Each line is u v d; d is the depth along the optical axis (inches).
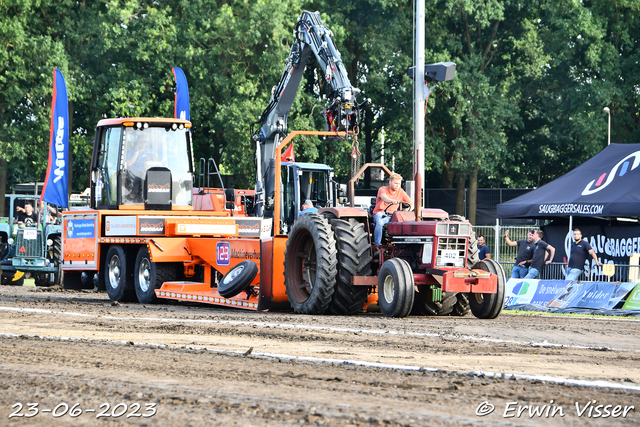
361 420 457.7
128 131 1878.7
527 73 4928.6
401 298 1306.6
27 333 1022.4
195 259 1737.2
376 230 1466.5
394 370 680.4
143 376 636.7
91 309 1505.9
